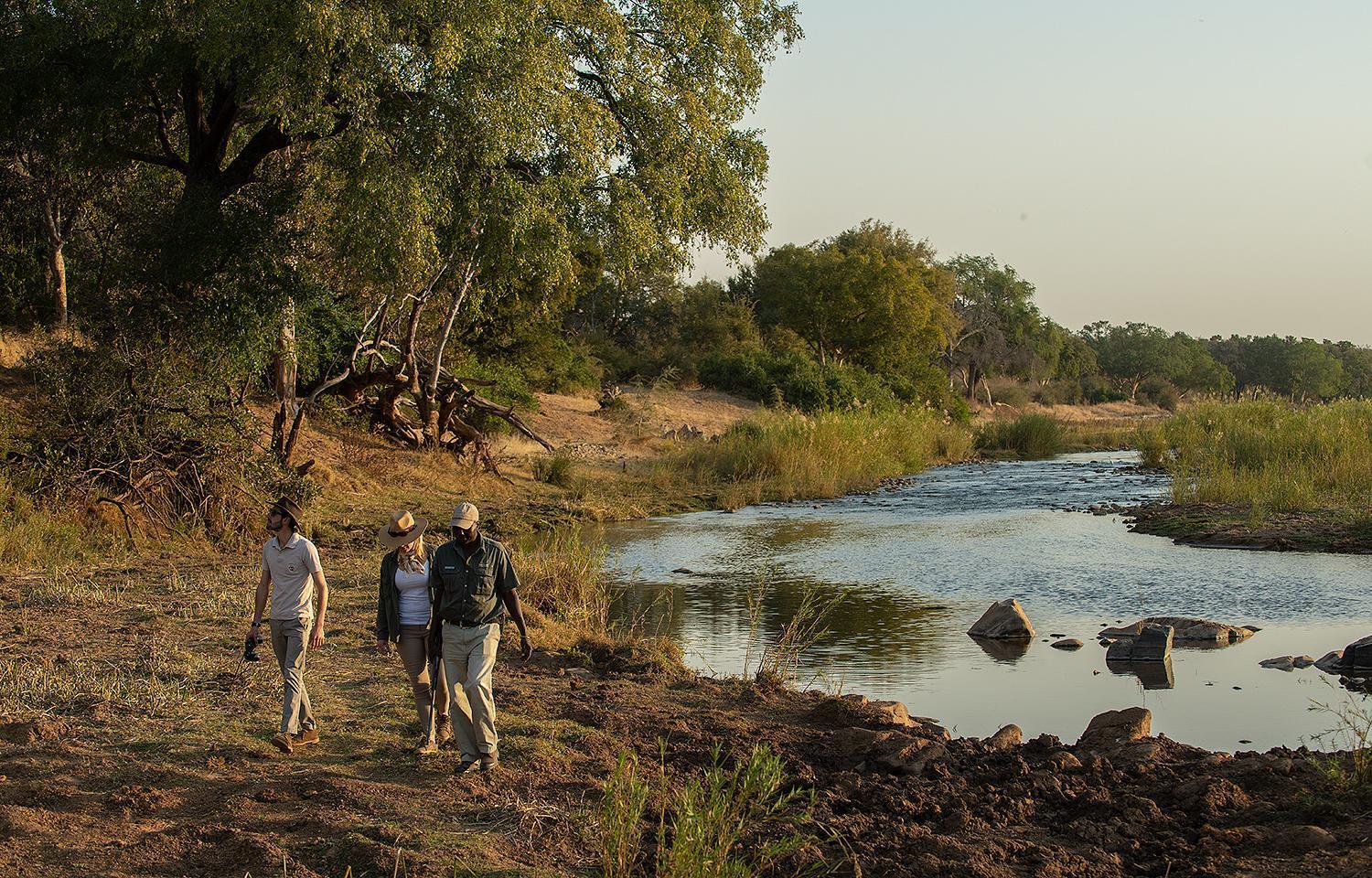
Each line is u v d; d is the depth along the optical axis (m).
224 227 17.92
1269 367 118.19
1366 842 5.43
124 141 19.17
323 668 9.62
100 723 7.68
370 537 18.69
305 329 21.67
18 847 5.50
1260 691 9.37
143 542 16.06
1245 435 26.75
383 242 16.14
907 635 11.90
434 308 27.41
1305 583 14.02
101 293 18.80
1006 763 7.24
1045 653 10.99
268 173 19.50
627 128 20.16
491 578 6.89
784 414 36.06
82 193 22.73
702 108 20.17
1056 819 6.27
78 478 16.17
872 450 32.84
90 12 17.23
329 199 17.55
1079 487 28.64
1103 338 124.38
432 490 24.61
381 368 25.62
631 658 10.31
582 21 18.61
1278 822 5.93
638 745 7.66
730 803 6.16
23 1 18.23
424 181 16.34
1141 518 20.56
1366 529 17.12
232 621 11.29
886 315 62.44
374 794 6.35
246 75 16.95
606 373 55.28
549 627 11.36
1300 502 19.47
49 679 8.73
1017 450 43.59
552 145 17.92
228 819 5.95
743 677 10.12
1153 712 8.80
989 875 5.35
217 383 17.89
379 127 16.44
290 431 19.91
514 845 5.70
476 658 6.78
